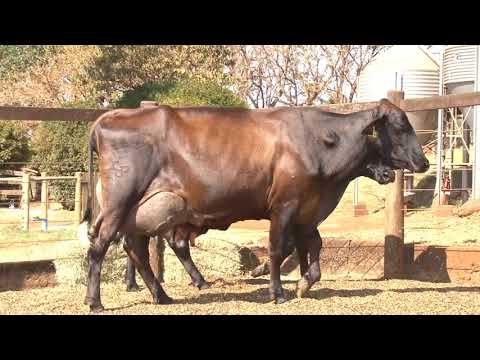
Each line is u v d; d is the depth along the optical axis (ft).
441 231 40.65
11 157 73.61
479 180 54.24
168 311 24.67
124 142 24.50
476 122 54.65
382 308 25.21
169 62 101.30
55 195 66.39
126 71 99.66
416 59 64.95
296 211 26.14
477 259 31.30
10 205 66.33
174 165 25.03
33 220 54.44
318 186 26.32
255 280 32.12
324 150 26.45
